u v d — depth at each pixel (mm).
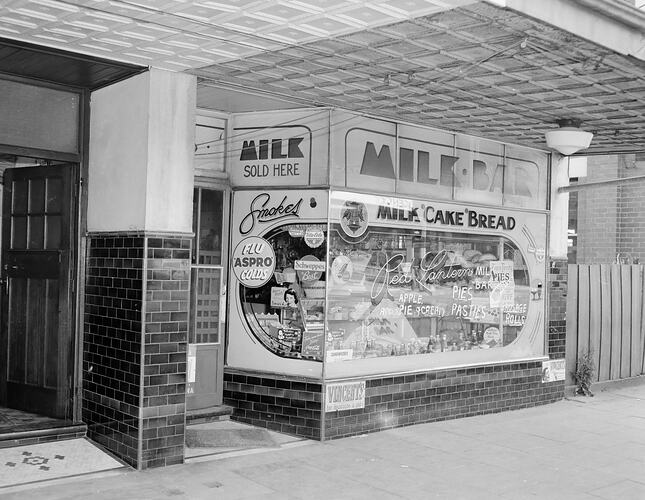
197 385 7617
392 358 8031
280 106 7527
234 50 5680
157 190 6191
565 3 4945
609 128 8359
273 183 7684
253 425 7637
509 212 9336
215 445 6863
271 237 7684
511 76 6188
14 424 6547
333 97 7102
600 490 6023
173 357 6277
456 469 6488
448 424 8281
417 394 8172
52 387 6844
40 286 6977
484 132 8703
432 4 4543
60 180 6867
